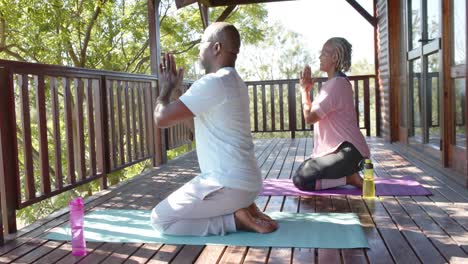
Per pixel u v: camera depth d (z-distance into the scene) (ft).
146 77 15.83
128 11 38.42
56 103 10.81
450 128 13.57
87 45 36.68
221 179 7.77
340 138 11.11
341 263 6.63
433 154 15.31
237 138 7.94
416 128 17.93
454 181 12.20
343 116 11.12
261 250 7.27
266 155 18.48
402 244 7.39
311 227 8.33
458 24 12.76
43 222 9.38
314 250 7.20
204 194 7.77
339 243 7.44
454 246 7.23
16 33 34.32
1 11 31.40
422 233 7.92
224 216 8.11
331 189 11.44
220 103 7.80
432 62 15.34
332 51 11.17
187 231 8.06
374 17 25.04
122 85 14.48
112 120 13.33
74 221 7.36
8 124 8.80
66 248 7.73
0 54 37.81
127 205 10.67
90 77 12.17
